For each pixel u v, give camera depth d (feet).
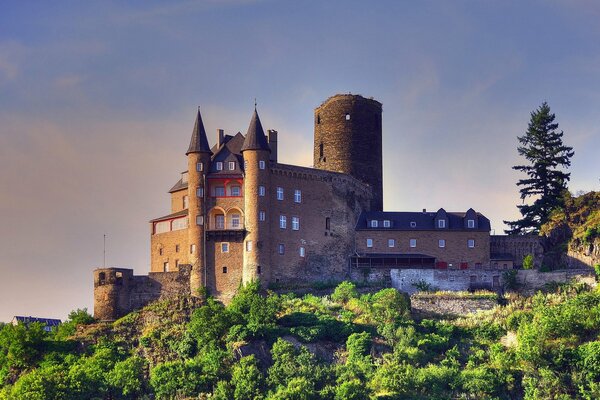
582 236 507.30
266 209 480.23
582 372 378.73
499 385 380.17
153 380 390.63
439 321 441.27
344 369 390.21
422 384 377.71
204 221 479.82
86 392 381.40
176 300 458.91
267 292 471.21
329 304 456.45
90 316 454.40
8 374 414.21
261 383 382.42
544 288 472.44
